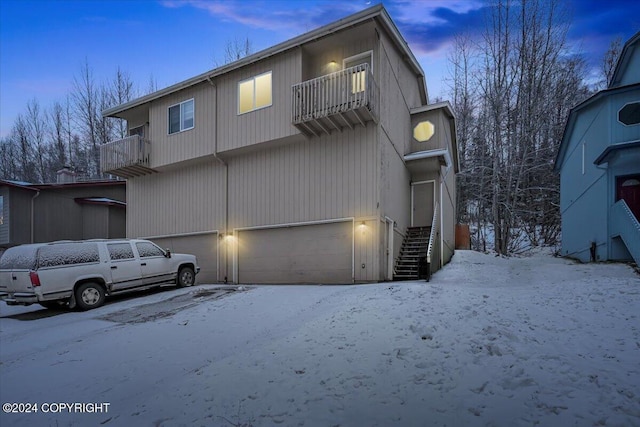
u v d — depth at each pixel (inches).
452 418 119.6
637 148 490.3
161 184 628.7
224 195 548.7
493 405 125.1
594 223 573.6
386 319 218.5
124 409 151.4
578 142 641.0
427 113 601.9
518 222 973.8
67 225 755.4
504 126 973.2
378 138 435.5
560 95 987.9
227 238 540.1
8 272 354.0
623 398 123.2
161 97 604.1
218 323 265.3
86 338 258.2
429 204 596.4
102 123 1283.2
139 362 203.0
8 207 681.0
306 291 352.2
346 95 414.6
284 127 476.1
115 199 815.1
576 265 507.2
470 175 1069.8
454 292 275.4
